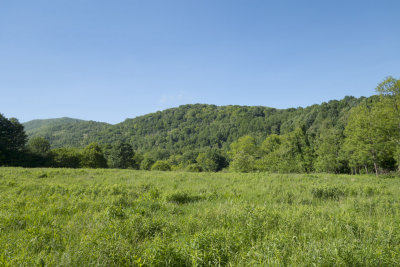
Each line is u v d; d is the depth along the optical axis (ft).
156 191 34.19
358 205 26.07
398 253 13.20
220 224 19.19
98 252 12.93
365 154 103.14
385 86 88.12
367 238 16.19
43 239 15.25
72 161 178.60
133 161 237.66
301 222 19.72
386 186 45.39
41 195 30.14
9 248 13.41
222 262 12.86
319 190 35.12
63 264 11.97
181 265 12.55
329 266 12.26
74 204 25.34
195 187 41.29
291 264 12.43
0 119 151.74
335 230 18.03
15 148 151.74
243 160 137.39
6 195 29.63
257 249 13.78
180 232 17.95
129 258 12.95
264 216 20.10
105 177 54.85
